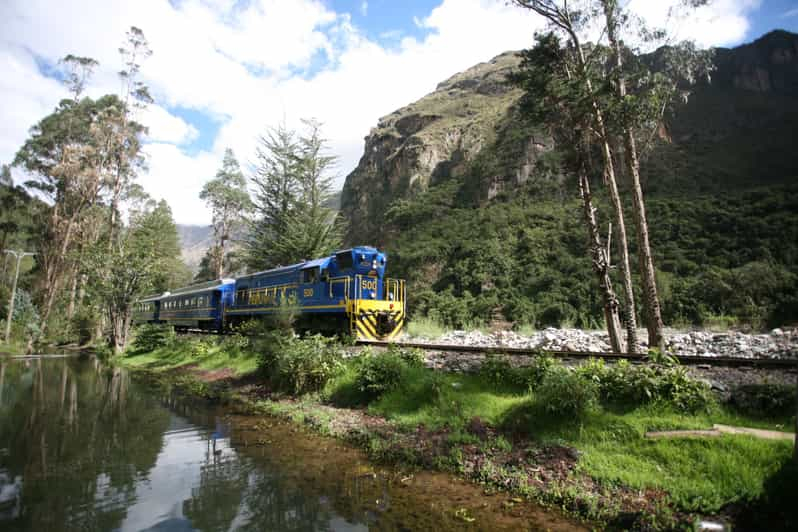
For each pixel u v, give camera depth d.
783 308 24.06
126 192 45.00
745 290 26.59
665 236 36.75
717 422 6.19
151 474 6.47
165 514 5.08
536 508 5.41
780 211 34.75
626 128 12.61
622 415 6.72
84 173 40.53
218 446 8.00
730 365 7.91
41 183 42.56
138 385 15.38
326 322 17.53
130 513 5.09
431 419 8.16
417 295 42.66
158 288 45.88
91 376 17.88
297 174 30.31
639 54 12.98
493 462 6.54
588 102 12.80
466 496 5.79
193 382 15.09
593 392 7.01
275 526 4.80
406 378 9.68
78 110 43.03
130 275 27.06
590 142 14.37
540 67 14.28
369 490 5.97
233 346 17.62
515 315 34.16
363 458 7.34
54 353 30.30
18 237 53.25
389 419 8.77
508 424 7.32
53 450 7.66
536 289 36.97
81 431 9.02
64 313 40.31
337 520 5.01
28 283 47.97
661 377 6.96
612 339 12.87
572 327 29.19
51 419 10.09
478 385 8.91
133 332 32.16
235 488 5.97
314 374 11.46
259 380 13.55
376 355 11.12
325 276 17.59
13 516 4.98
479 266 42.75
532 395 7.80
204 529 4.68
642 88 13.05
